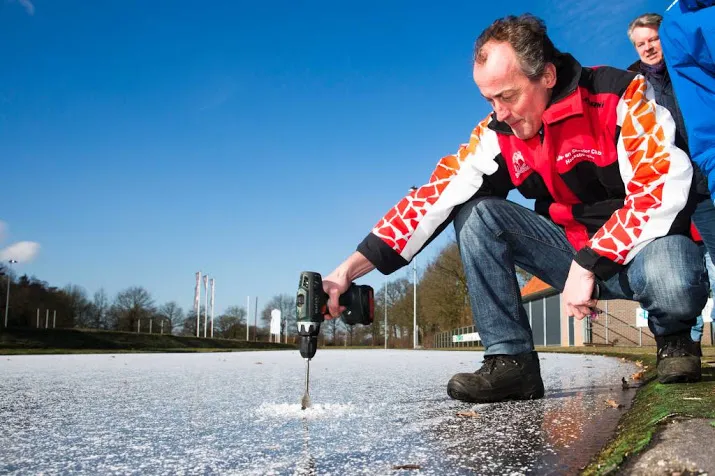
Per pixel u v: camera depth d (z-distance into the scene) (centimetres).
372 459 157
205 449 175
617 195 242
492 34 217
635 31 408
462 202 263
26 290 7138
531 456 153
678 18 182
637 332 2256
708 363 405
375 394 320
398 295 6322
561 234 267
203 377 478
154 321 7919
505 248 265
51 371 583
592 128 227
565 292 227
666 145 217
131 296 7838
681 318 238
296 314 245
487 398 261
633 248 220
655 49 400
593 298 224
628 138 221
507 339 265
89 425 222
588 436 176
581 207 250
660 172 216
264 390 354
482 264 263
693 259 223
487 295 264
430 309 4788
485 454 157
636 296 236
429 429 198
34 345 3384
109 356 1144
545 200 270
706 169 187
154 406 279
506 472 138
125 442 188
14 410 269
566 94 221
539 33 214
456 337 4403
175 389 368
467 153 266
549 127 230
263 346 4966
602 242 220
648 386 273
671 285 222
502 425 200
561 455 153
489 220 261
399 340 6334
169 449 176
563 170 239
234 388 370
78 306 7819
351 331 7475
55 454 171
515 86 216
